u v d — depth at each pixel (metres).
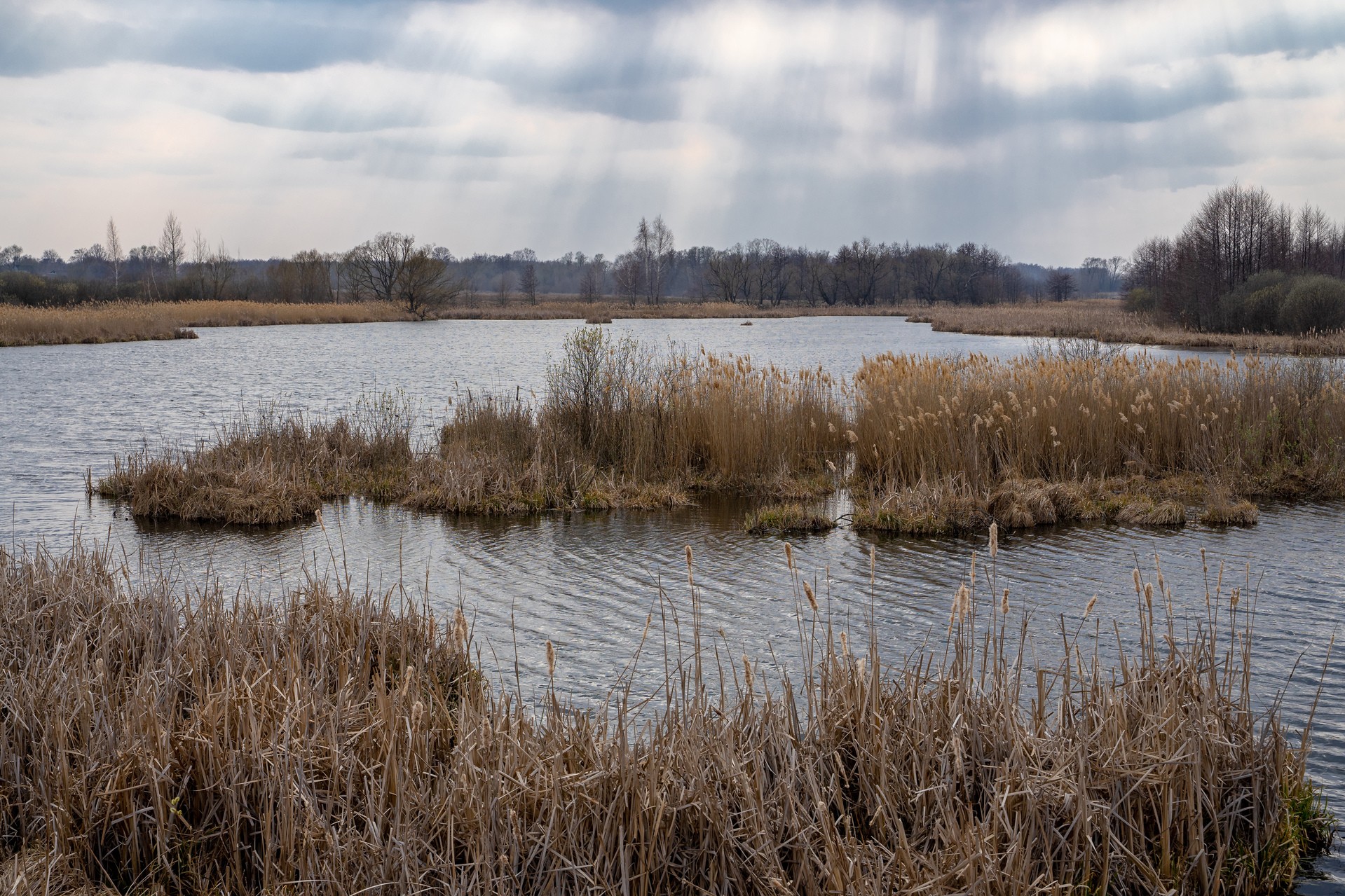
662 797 4.33
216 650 6.20
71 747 5.09
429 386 29.44
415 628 7.23
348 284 95.88
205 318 67.56
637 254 126.31
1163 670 5.42
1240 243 61.47
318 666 5.90
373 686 5.93
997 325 65.56
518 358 41.06
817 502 14.08
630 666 7.65
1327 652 7.81
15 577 7.82
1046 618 8.72
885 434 15.16
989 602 9.23
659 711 6.59
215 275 90.44
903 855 3.97
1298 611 8.85
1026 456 14.69
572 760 4.58
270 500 13.05
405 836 4.15
